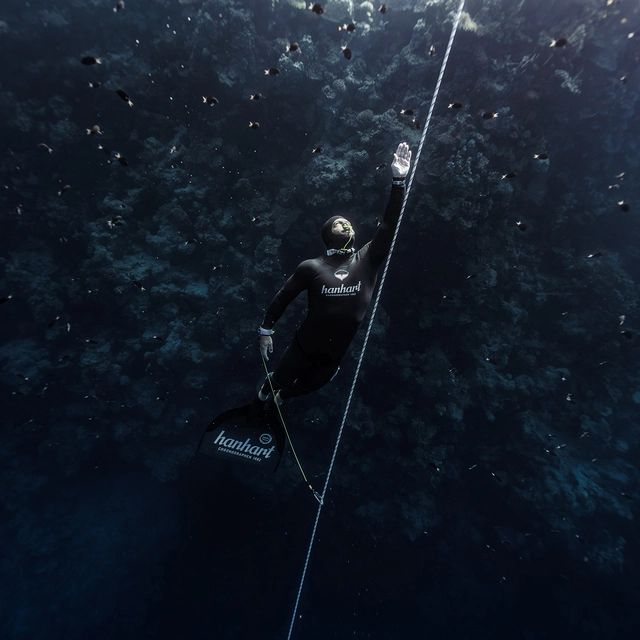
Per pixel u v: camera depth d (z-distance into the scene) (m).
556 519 15.07
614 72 12.28
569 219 15.34
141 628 19.50
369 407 16.69
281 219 14.52
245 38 12.87
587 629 16.47
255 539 19.80
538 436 15.10
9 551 17.38
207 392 17.59
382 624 19.36
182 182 15.39
